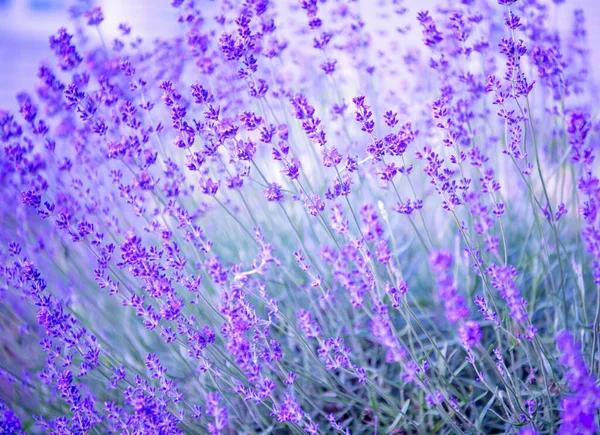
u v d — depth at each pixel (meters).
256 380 2.08
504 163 3.44
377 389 2.31
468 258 2.90
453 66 3.43
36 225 3.22
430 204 3.73
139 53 3.50
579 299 3.07
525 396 2.62
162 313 2.17
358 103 2.19
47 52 6.78
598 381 2.29
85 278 3.29
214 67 3.10
